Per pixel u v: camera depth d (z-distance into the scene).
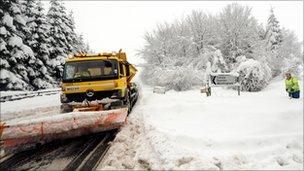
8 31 24.45
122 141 8.05
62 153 7.47
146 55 28.08
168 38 27.53
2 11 24.00
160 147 6.68
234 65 24.86
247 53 25.73
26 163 6.80
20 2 28.52
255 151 6.53
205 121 9.08
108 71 11.18
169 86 23.09
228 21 26.69
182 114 10.30
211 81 14.23
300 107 9.16
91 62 11.31
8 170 6.38
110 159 6.51
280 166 5.90
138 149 7.02
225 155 6.17
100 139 8.74
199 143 6.96
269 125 8.05
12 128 7.76
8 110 16.38
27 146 8.26
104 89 10.98
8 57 24.47
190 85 22.80
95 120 8.22
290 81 12.66
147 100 15.80
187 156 5.93
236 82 15.20
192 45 26.52
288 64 29.97
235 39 26.12
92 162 6.60
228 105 10.54
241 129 8.07
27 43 29.02
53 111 15.82
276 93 16.48
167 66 24.92
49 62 30.75
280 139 7.14
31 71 28.61
